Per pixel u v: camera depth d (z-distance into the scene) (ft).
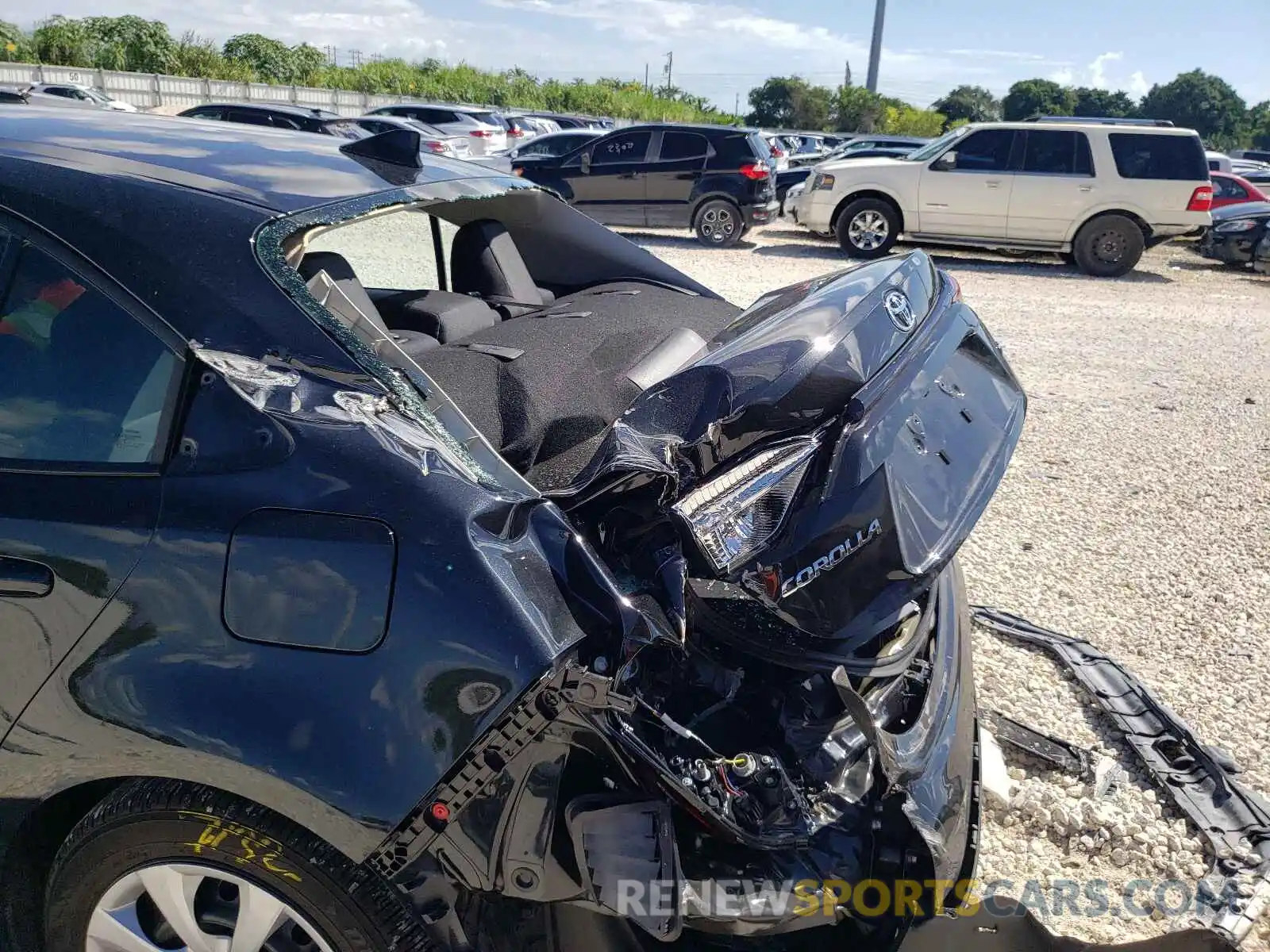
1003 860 8.59
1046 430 21.26
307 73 139.33
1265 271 45.39
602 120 107.24
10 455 5.84
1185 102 305.94
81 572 5.38
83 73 104.94
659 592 5.55
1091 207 42.65
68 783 5.49
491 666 4.95
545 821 5.18
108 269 5.79
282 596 5.12
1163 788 9.33
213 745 5.07
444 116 83.46
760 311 7.98
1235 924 7.68
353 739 4.99
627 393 7.07
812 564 5.79
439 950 5.28
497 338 8.11
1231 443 20.71
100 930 5.64
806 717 6.40
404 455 5.27
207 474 5.35
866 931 6.04
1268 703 11.05
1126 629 12.69
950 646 7.75
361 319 5.87
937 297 8.04
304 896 5.19
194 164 6.75
